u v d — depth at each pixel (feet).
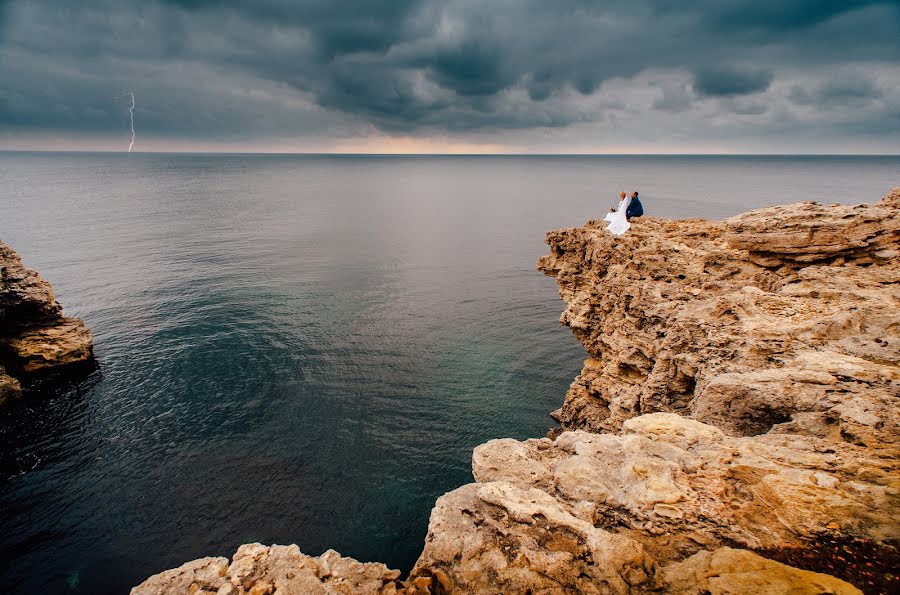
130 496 85.51
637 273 79.25
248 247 280.51
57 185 621.72
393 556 73.67
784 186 618.03
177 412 110.63
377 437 102.32
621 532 25.64
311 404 114.73
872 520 22.41
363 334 157.07
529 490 29.07
